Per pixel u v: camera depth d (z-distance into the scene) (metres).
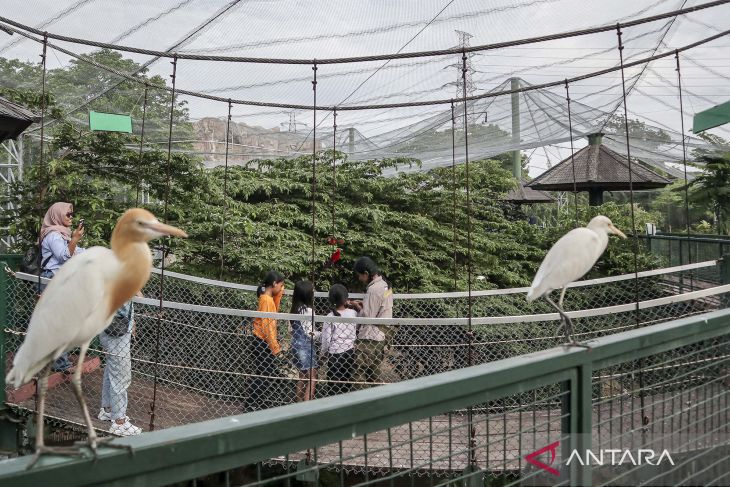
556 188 15.18
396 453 4.39
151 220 2.28
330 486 4.39
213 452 1.52
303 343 6.27
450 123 11.32
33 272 6.51
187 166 10.00
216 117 11.43
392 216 12.76
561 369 2.17
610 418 2.53
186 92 6.99
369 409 1.72
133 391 6.60
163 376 6.81
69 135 9.20
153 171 9.88
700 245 11.17
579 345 2.25
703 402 2.63
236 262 10.47
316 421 1.65
